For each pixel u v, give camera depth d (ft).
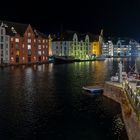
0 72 320.50
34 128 113.09
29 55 495.82
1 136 104.22
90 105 151.43
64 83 235.81
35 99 165.89
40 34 542.98
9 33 452.76
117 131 111.04
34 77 277.03
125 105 120.98
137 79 176.04
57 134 106.93
